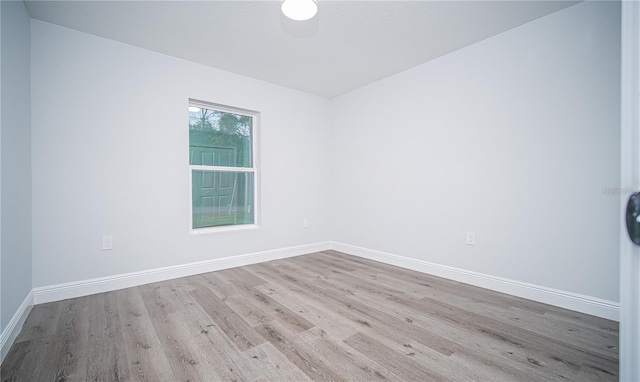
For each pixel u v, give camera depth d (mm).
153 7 2018
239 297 2287
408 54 2754
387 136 3330
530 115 2223
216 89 3045
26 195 1984
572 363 1419
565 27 2049
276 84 3531
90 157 2355
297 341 1625
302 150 3801
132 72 2555
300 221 3787
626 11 822
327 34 2396
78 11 2049
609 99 1887
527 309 2053
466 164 2615
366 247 3594
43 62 2158
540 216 2186
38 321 1861
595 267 1947
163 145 2719
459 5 2012
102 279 2396
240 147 3379
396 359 1455
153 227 2660
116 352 1517
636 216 792
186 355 1491
